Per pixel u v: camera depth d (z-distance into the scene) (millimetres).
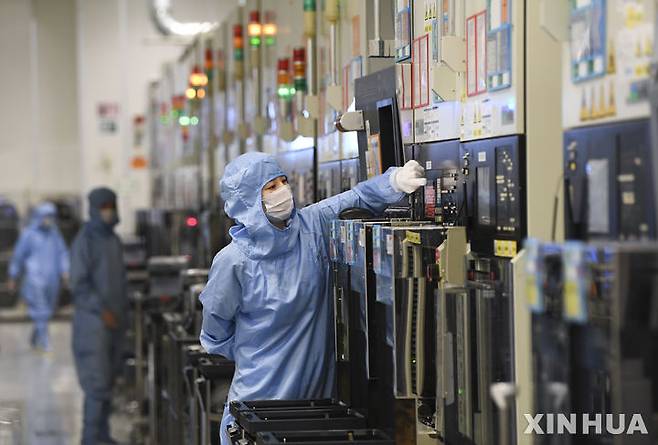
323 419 5285
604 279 3465
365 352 5477
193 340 9031
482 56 4785
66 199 25547
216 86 13180
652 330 3344
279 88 9297
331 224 6188
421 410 4973
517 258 4297
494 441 4422
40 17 26781
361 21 6602
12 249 25500
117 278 12977
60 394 16016
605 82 3709
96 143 24750
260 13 10492
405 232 4898
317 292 6230
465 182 5004
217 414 7332
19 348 21328
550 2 3975
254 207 6043
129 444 12609
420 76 5688
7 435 7137
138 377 13898
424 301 4898
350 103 6941
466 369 4602
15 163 26734
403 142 5926
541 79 4438
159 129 21078
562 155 4141
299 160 8750
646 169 3449
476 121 4867
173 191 18375
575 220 3939
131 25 24750
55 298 21234
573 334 3596
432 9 5418
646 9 3445
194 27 22891
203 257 12766
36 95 26828
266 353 6234
